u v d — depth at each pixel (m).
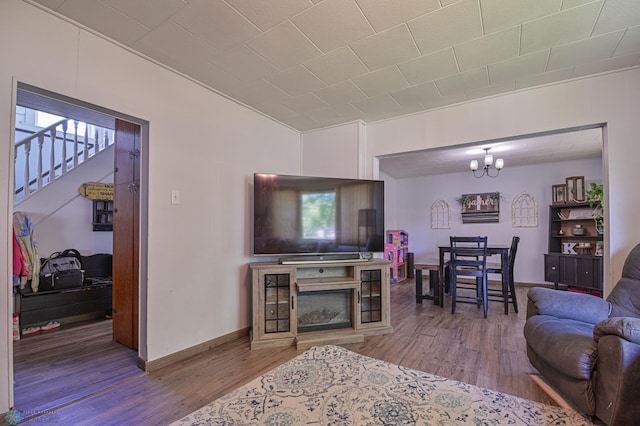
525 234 5.98
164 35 2.11
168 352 2.50
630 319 1.59
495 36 2.13
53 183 3.88
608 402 1.58
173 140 2.58
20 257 3.03
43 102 2.66
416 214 7.14
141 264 2.44
